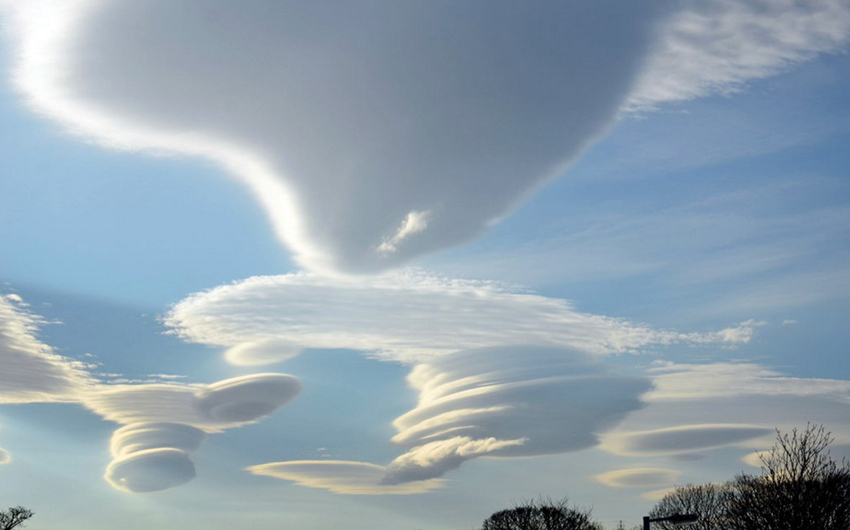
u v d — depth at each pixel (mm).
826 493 43719
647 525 42188
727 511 54406
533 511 108312
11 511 102750
